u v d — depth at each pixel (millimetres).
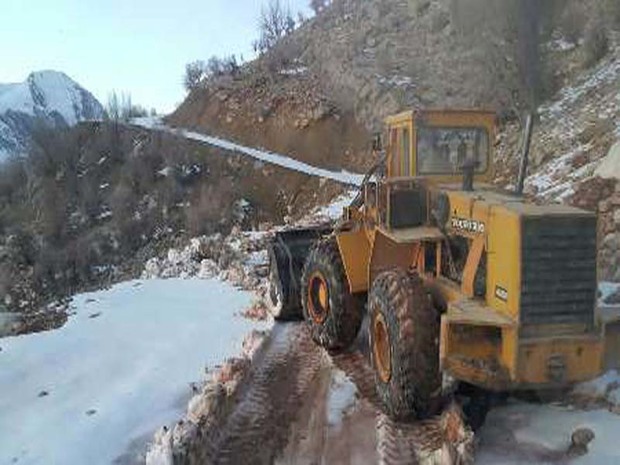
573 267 6023
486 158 8094
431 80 37688
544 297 5973
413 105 36750
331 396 7562
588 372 6066
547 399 6938
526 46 28531
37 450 6484
